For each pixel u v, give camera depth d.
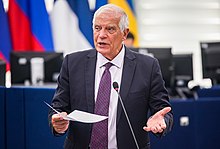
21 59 7.68
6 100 4.52
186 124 6.08
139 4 11.91
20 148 4.61
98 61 3.53
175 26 12.02
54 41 9.95
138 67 3.54
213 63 8.20
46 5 10.22
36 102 4.63
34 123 4.64
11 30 9.52
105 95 3.42
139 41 11.92
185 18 12.03
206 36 12.12
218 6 12.13
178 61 8.36
